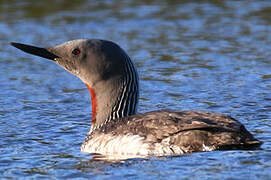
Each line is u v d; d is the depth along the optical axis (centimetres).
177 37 2333
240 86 1741
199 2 2888
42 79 1909
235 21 2531
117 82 1293
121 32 2420
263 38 2261
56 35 2381
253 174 986
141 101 1650
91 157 1180
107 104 1297
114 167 1085
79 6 2867
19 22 2614
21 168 1133
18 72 1981
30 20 2650
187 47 2189
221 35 2333
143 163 1082
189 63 1997
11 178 1073
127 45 2233
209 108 1559
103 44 1300
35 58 2166
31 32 2445
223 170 1007
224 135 1070
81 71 1303
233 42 2227
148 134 1136
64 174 1079
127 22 2569
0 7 2850
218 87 1742
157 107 1592
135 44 2245
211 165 1029
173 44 2234
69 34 2392
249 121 1421
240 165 1021
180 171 1023
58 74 1972
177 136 1097
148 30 2442
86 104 1658
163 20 2592
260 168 1005
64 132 1404
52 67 2058
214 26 2467
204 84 1777
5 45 2298
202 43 2233
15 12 2767
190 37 2322
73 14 2725
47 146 1290
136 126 1165
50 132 1402
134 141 1144
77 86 1841
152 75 1886
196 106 1584
